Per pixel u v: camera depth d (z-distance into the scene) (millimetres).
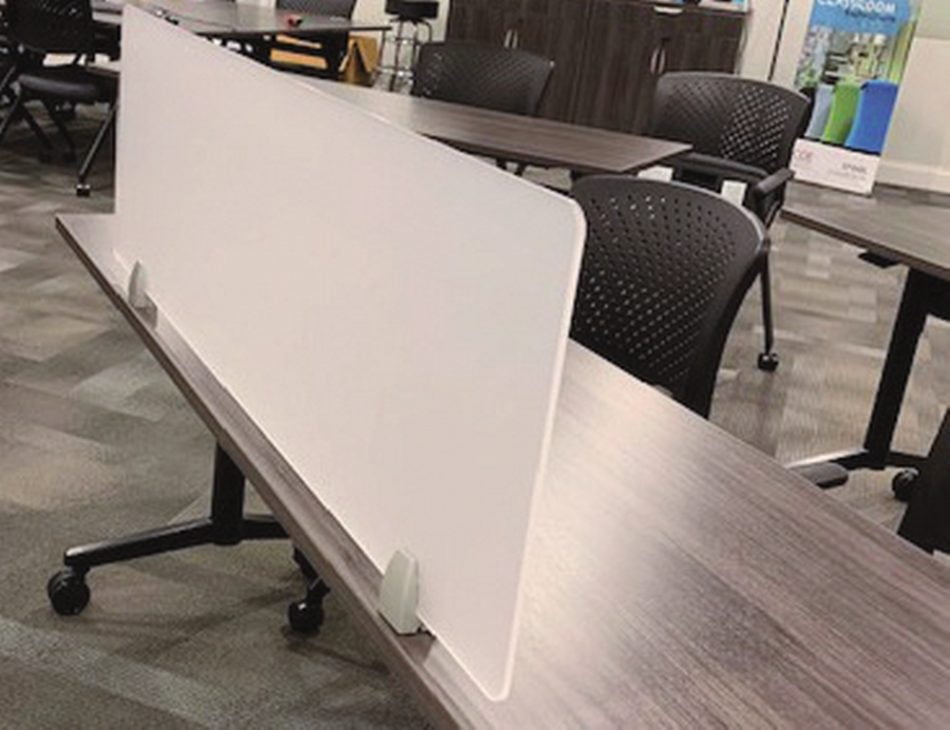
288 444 1062
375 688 1840
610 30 6949
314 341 988
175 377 1260
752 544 1054
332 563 903
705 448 1253
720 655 867
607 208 1878
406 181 818
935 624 955
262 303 1099
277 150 1039
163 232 1386
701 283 1768
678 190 1814
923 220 2588
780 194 3373
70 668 1777
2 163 4824
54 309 3236
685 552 1022
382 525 880
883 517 2795
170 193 1348
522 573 704
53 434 2504
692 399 1770
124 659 1818
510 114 3451
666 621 904
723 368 3697
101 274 1528
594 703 785
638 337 1862
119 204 1596
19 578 1973
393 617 824
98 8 4641
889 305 4836
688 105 3652
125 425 2600
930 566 1053
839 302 4762
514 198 691
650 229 1834
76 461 2402
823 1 7105
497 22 7129
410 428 828
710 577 983
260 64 1082
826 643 903
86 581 1964
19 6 4449
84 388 2760
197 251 1271
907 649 911
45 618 1888
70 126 5762
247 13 5133
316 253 972
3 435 2463
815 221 2457
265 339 1098
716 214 1765
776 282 4926
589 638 865
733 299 1708
